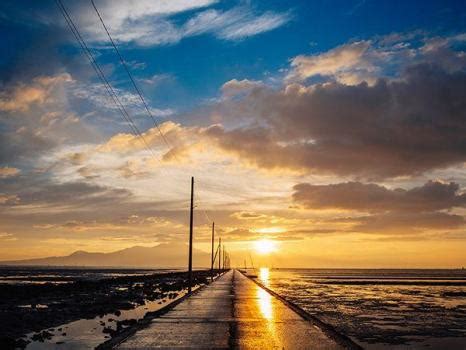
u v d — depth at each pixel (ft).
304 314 86.84
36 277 415.44
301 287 243.81
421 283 326.65
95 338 63.00
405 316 104.32
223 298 126.31
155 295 151.84
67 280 343.05
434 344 65.87
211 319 76.33
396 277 504.84
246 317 79.92
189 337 56.44
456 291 223.71
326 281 347.15
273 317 80.53
